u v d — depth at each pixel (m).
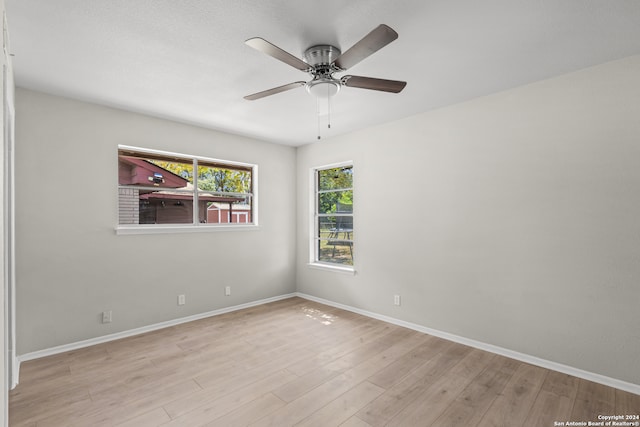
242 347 3.07
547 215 2.66
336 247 4.59
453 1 1.69
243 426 1.95
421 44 2.12
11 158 2.32
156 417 2.03
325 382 2.44
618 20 1.87
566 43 2.12
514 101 2.84
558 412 2.08
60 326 2.96
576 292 2.52
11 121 2.29
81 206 3.08
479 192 3.06
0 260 1.17
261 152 4.58
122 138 3.33
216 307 4.06
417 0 1.69
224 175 4.29
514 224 2.84
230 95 2.96
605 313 2.40
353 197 4.18
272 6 1.74
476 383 2.43
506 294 2.89
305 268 4.87
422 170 3.48
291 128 4.03
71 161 3.03
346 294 4.27
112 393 2.29
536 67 2.46
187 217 3.91
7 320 2.02
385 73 2.54
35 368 2.64
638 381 2.27
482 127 3.04
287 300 4.75
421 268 3.49
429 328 3.42
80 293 3.07
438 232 3.35
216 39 2.06
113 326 3.25
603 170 2.41
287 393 2.29
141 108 3.29
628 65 2.31
